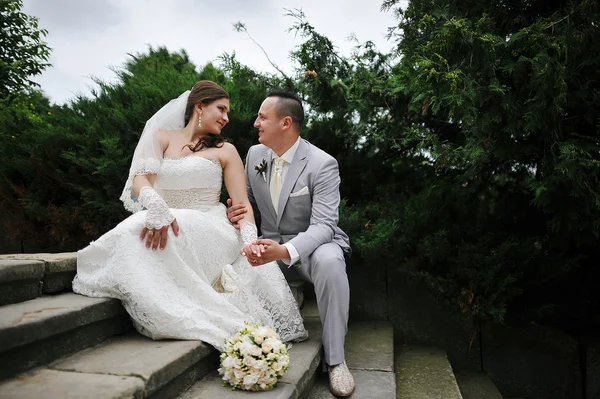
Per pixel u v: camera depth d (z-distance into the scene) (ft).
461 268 11.41
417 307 12.56
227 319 7.13
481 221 12.40
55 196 12.80
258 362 6.19
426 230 12.21
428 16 9.07
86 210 12.20
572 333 12.44
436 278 11.60
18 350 5.26
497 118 9.38
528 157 11.12
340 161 13.75
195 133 9.00
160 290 6.98
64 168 12.59
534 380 12.16
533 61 8.68
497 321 11.14
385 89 12.64
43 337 5.50
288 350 8.15
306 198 9.26
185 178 8.55
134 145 12.04
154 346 6.48
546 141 9.86
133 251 7.06
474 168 11.43
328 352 7.95
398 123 13.12
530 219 12.15
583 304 12.14
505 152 10.26
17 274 6.48
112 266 7.04
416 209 12.12
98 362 5.72
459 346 12.40
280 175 9.46
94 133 12.12
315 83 12.84
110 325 6.95
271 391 6.26
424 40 10.09
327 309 8.03
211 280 8.21
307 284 12.24
